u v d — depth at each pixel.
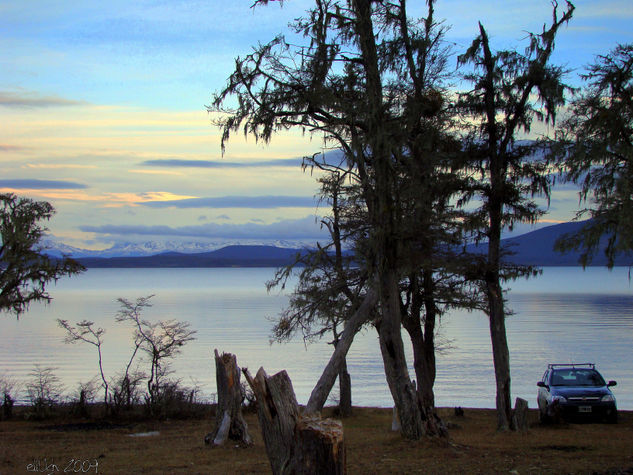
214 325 115.75
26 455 13.52
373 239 13.58
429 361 18.98
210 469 11.20
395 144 13.93
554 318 135.62
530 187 17.64
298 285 17.45
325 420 6.91
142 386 30.97
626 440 14.68
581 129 13.17
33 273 30.02
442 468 10.73
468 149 17.58
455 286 18.88
